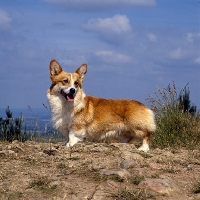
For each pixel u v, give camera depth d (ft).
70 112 8.24
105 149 7.10
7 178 5.45
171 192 4.97
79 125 8.27
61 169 5.85
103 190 4.94
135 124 8.19
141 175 5.48
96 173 5.52
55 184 5.06
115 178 5.30
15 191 4.90
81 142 8.25
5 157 6.66
